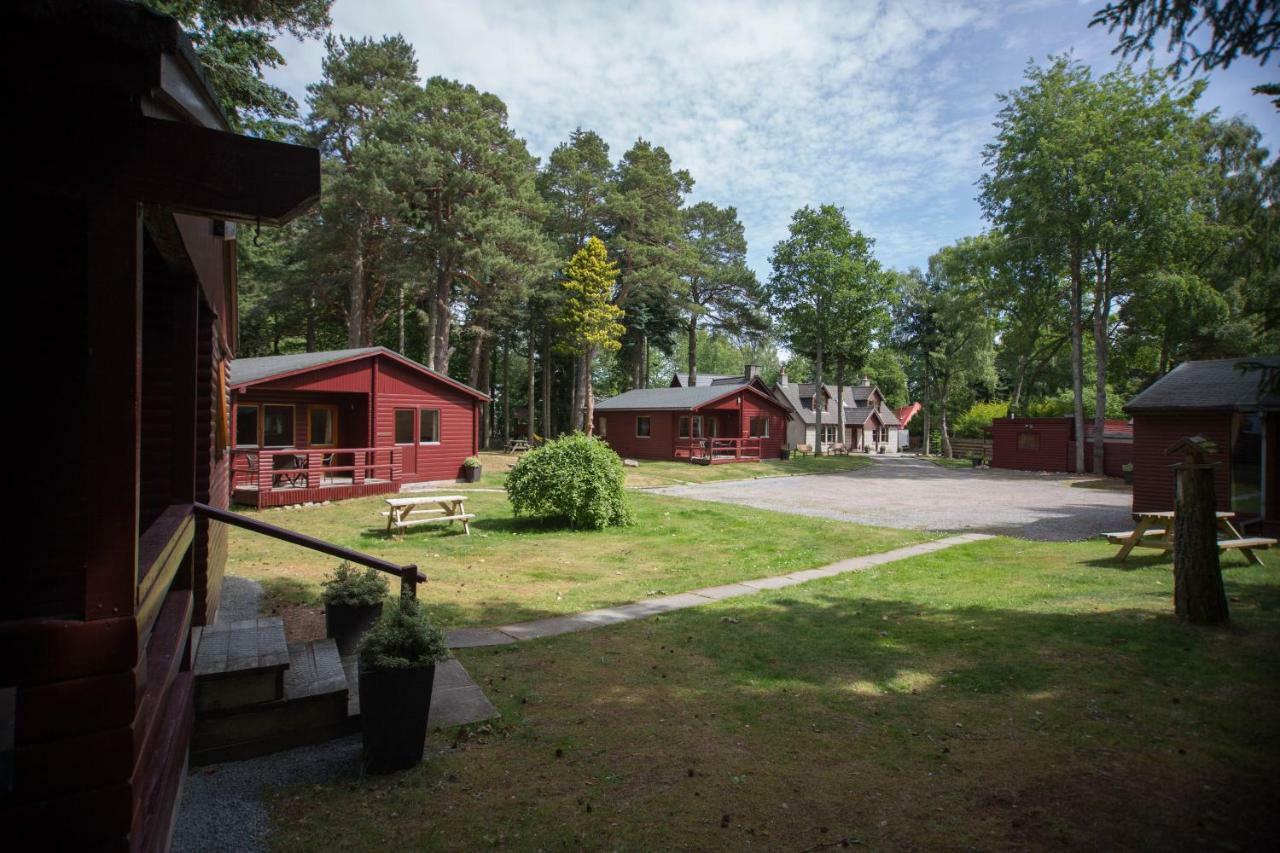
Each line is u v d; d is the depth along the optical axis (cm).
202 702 409
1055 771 401
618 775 398
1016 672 569
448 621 753
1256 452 1430
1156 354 4006
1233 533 1153
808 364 8138
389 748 398
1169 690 526
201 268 436
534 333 4416
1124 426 4053
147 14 204
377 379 2072
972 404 5944
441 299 3216
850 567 1105
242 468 1728
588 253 3600
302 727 436
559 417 5075
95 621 217
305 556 1075
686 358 8900
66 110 218
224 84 1352
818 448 4366
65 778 212
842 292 4159
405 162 2752
